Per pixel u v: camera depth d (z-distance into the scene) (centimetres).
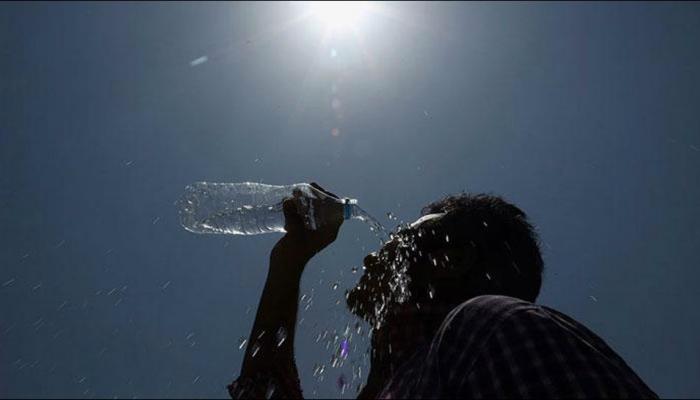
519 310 139
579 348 132
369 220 222
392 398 153
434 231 173
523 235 174
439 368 141
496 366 133
